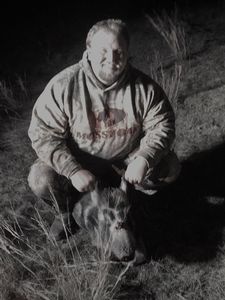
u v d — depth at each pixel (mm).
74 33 3152
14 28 3238
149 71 2777
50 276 1856
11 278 1841
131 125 1735
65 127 1735
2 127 2562
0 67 2963
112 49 1553
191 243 1927
